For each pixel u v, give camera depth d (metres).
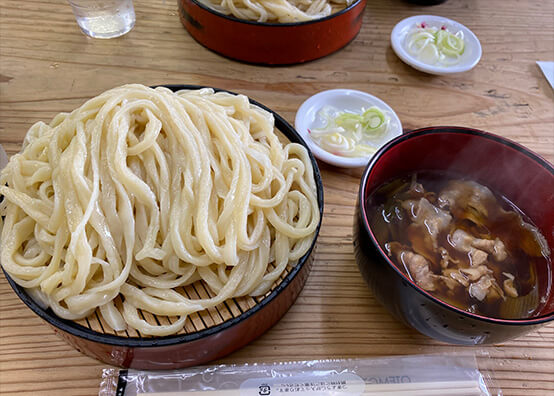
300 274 0.25
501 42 0.46
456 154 0.28
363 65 0.42
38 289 0.22
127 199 0.22
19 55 0.39
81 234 0.21
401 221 0.27
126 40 0.41
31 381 0.23
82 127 0.24
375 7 0.48
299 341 0.26
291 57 0.40
